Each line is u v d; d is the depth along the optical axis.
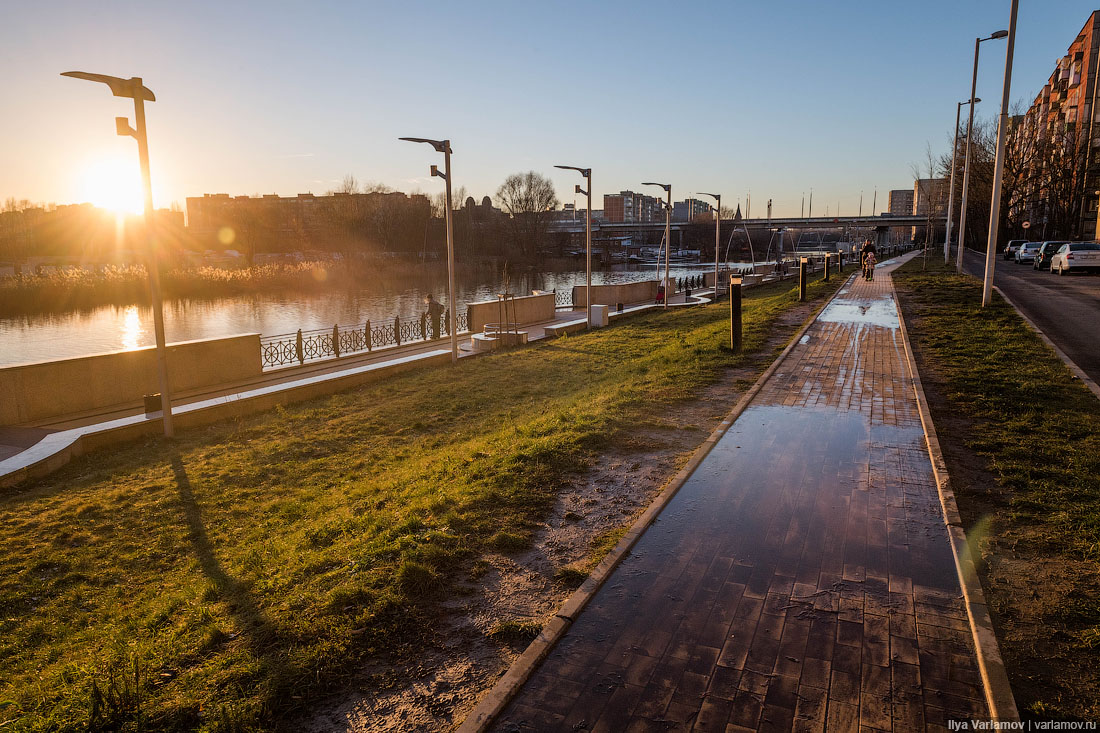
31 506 7.96
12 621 5.24
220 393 14.52
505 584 4.53
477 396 13.16
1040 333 13.14
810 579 4.39
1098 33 52.53
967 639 3.71
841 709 3.19
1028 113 62.97
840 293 22.67
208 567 5.81
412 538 5.19
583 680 3.46
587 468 6.71
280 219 125.19
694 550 4.83
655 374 11.49
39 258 88.88
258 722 3.28
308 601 4.46
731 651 3.65
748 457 6.79
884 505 5.53
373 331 23.45
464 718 3.25
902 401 8.81
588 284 24.31
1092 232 55.41
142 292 50.41
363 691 3.50
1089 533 4.80
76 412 12.84
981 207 60.88
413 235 109.69
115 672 3.73
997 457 6.45
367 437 10.74
